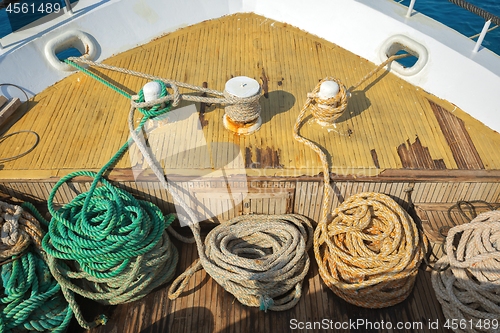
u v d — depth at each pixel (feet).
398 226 4.94
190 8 7.24
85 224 4.68
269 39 7.09
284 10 7.28
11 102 5.83
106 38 6.69
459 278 4.73
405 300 5.12
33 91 6.12
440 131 5.62
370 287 4.93
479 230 4.82
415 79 6.28
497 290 4.53
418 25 6.28
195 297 5.19
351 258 4.91
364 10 6.58
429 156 5.27
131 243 4.73
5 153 5.30
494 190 5.18
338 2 6.76
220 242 5.17
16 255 4.87
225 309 5.07
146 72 6.46
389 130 5.61
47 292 4.78
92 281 4.96
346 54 6.84
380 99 6.09
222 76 6.39
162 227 5.11
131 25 6.85
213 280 5.36
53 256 4.76
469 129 5.66
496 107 5.56
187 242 5.65
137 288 4.91
